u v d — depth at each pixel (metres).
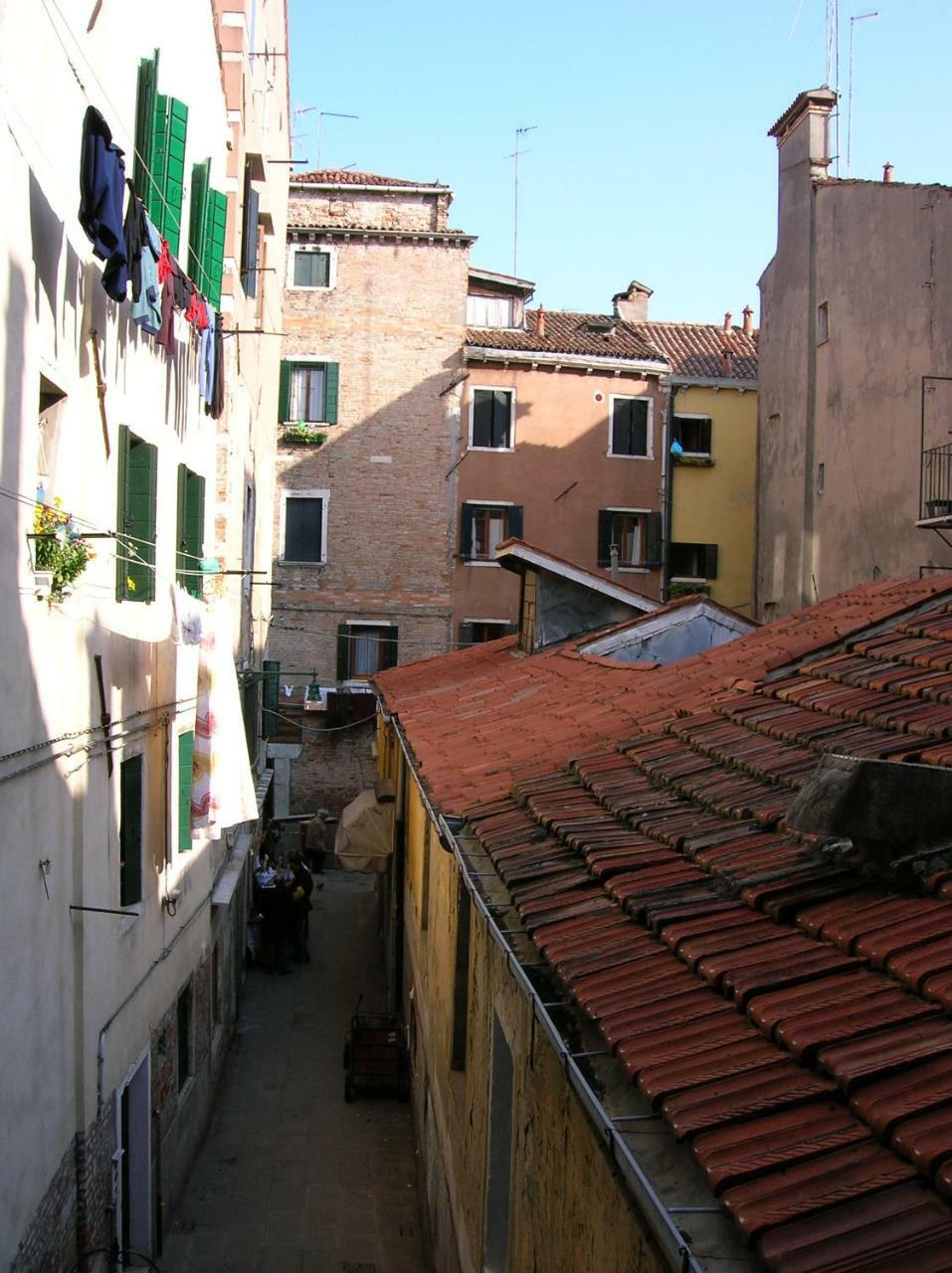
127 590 10.39
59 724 8.24
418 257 33.53
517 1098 6.32
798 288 28.42
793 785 6.06
